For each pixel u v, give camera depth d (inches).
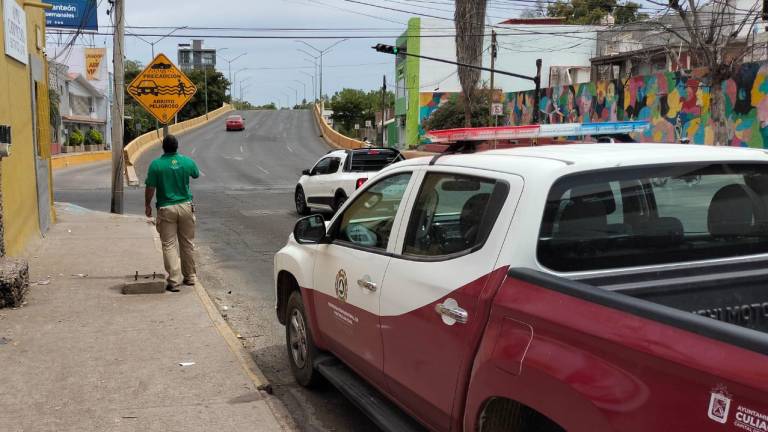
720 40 865.5
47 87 498.3
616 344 82.9
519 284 102.0
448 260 121.0
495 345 101.9
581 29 1894.7
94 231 479.5
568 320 90.4
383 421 140.6
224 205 715.4
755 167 129.2
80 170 1266.0
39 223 440.8
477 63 1088.8
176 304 275.4
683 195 121.1
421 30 1991.9
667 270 115.6
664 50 1190.9
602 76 1515.7
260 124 2753.4
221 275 362.9
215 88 3907.5
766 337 70.1
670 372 76.2
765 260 125.0
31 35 436.5
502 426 103.0
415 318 125.8
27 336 227.9
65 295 286.0
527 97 1542.8
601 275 110.3
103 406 171.8
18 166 371.9
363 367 154.3
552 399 90.2
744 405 68.2
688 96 948.0
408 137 2049.7
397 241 140.9
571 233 110.2
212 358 209.9
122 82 606.2
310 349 187.2
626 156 119.2
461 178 127.0
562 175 111.2
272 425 163.0
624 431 79.7
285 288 211.2
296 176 1138.7
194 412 169.5
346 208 170.9
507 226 109.5
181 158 305.0
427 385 123.0
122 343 223.0
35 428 157.6
